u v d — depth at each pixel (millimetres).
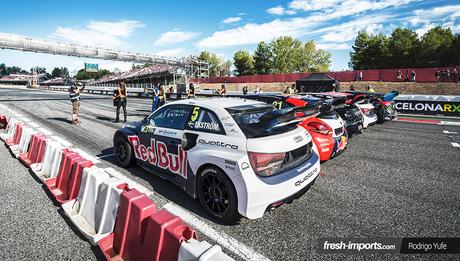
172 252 1863
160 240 1942
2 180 3992
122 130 4582
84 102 18891
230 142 2863
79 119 10352
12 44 24234
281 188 2730
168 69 44656
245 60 67188
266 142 2750
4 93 31062
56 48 26969
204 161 3000
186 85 24703
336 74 33219
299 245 2586
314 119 4684
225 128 3004
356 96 6453
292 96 6918
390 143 6809
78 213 2855
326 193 3773
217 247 1728
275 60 65125
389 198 3621
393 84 28938
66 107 15164
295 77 37031
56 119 10297
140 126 4320
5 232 2717
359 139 7285
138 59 34000
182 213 3154
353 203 3473
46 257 2357
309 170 3102
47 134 7379
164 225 1965
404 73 28828
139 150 4242
